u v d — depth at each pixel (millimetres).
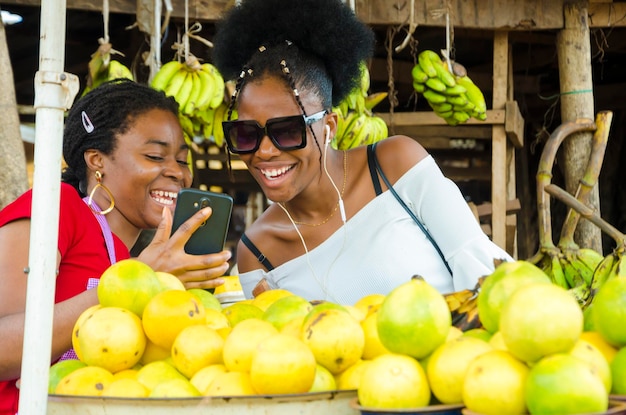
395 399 1266
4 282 1952
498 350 1262
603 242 5883
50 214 1440
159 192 2395
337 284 2547
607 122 4266
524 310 1201
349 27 2482
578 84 4371
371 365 1311
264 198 7047
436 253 2539
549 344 1188
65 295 2133
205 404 1263
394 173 2586
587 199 4297
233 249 7148
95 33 5059
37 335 1413
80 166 2414
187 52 3764
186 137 3893
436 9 4203
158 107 2395
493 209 4508
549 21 4344
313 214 2607
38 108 1440
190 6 3945
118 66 3629
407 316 1309
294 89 2285
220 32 2613
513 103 4469
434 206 2508
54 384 1536
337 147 3949
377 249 2523
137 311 1593
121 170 2340
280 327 1606
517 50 5480
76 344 1573
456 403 1278
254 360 1336
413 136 5191
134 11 3814
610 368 1305
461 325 1525
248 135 2295
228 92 3814
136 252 3697
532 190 6145
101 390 1447
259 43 2480
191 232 2020
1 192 3080
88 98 2375
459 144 6430
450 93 4141
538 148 6121
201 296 1784
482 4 4285
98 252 2203
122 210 2377
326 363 1413
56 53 1455
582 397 1129
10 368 1853
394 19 4137
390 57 4316
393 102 4352
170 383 1384
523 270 1388
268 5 2447
